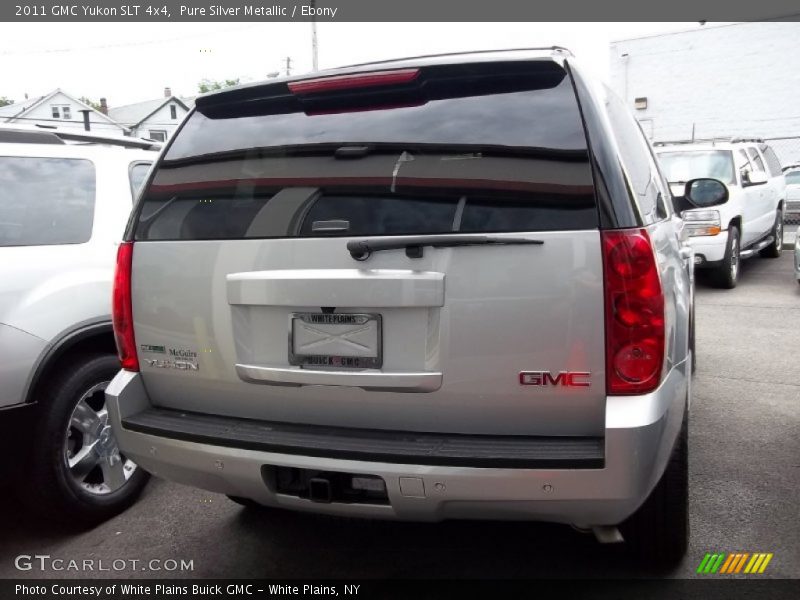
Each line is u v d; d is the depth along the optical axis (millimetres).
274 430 2707
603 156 2404
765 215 11758
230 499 4039
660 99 27859
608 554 3260
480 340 2416
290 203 2701
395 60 2783
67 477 3664
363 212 2576
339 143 2740
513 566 3207
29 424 3479
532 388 2393
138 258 2973
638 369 2326
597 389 2350
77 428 3775
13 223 3684
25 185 3842
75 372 3734
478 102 2633
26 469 3570
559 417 2408
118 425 2975
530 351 2381
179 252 2857
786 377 5934
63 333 3609
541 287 2355
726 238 9828
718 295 9836
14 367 3404
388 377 2508
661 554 3018
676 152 10914
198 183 2953
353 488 2580
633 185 2561
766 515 3545
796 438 4555
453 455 2369
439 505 2436
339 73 2809
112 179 4285
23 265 3574
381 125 2725
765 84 25812
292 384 2674
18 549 3594
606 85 3092
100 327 3789
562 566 3184
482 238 2381
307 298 2578
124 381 3004
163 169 3086
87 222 4004
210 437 2693
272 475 2689
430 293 2436
